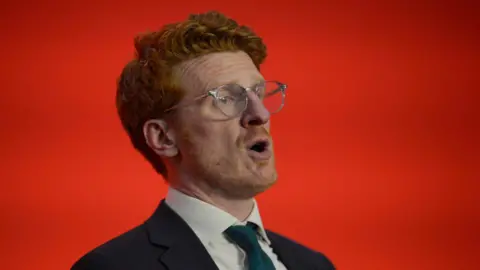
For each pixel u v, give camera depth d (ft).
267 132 8.43
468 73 15.75
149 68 8.57
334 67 15.14
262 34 14.84
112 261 7.96
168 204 8.70
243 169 8.23
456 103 15.70
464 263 15.64
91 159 14.12
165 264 7.99
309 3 15.05
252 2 14.82
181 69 8.46
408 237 15.38
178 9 14.43
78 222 14.05
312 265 9.28
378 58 15.34
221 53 8.55
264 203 14.85
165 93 8.43
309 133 14.98
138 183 14.26
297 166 14.97
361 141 15.23
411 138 15.48
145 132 8.64
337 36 15.17
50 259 13.93
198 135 8.30
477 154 15.98
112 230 14.14
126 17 14.23
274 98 8.79
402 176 15.40
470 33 15.78
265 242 8.91
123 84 8.82
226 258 8.25
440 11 15.69
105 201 14.14
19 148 13.88
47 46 13.98
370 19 15.35
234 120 8.25
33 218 13.92
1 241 13.80
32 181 13.92
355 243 15.14
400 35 15.48
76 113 14.07
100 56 14.14
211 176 8.31
